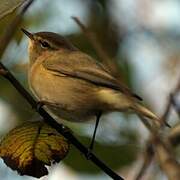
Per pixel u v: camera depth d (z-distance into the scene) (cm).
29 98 889
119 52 1191
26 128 898
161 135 524
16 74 1230
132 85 1157
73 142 912
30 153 884
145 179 623
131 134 1075
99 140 1088
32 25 1289
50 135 895
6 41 908
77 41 1331
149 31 1160
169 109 551
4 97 1192
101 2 1236
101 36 1192
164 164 471
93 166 1087
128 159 1054
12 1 832
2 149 883
